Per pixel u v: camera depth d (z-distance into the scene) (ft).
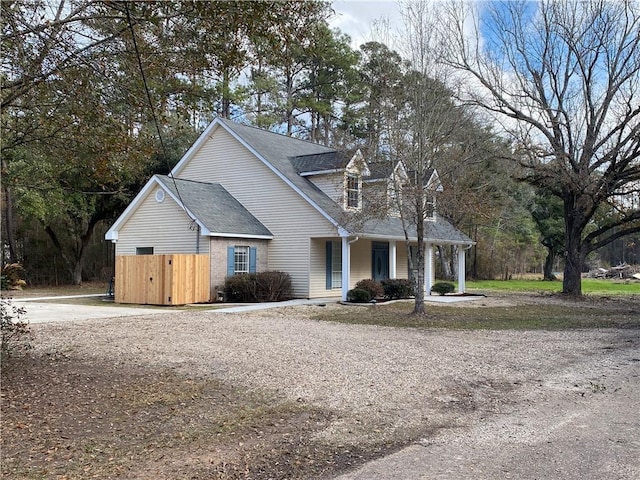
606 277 155.12
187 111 26.35
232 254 66.08
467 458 15.33
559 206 128.47
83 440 16.71
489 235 134.31
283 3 22.49
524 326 44.21
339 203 67.72
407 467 14.69
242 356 30.04
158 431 17.63
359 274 78.13
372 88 88.02
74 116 24.40
